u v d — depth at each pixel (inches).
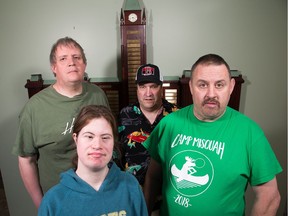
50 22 89.2
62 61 58.5
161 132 52.6
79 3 87.7
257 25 90.7
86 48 92.0
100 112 40.4
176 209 46.8
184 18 89.9
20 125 61.0
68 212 37.9
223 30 91.1
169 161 48.6
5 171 104.7
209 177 44.0
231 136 44.5
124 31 82.6
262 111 100.3
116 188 41.1
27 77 94.3
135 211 42.1
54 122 60.2
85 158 38.3
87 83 70.2
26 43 91.0
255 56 93.8
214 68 41.8
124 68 85.9
